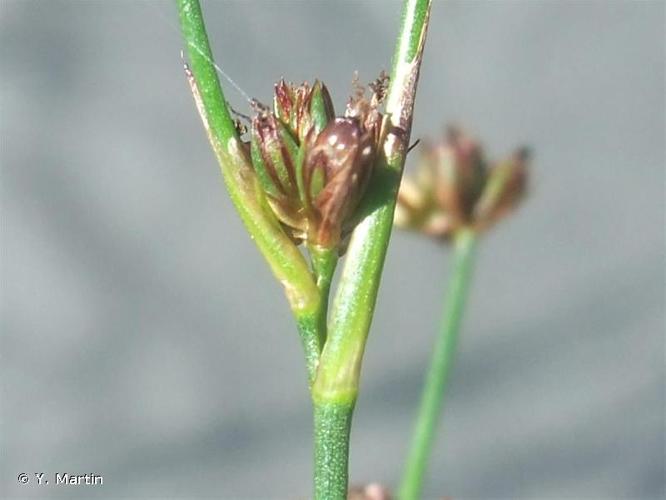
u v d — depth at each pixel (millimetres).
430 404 59
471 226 64
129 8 147
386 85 45
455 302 62
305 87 46
